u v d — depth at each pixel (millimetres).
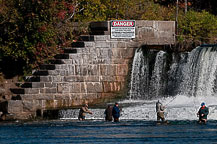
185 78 53000
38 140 35062
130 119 46281
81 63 52719
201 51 51844
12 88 52031
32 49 53125
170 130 38562
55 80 51469
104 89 53312
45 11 52781
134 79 54250
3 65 54094
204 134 36562
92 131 38656
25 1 52406
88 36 53781
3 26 52812
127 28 53938
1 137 36562
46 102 50875
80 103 52438
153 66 54562
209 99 50375
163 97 53875
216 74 50312
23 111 49688
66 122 44844
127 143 33469
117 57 53688
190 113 46031
